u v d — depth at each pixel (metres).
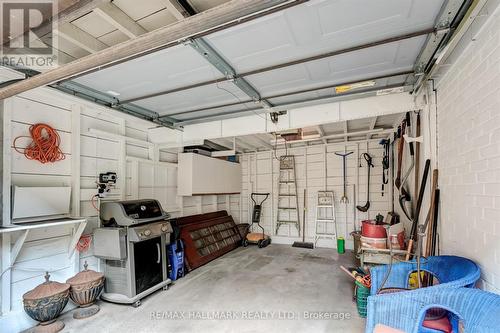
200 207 5.90
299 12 1.68
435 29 1.82
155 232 3.28
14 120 2.59
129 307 2.99
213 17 1.21
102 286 2.97
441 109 2.54
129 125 4.14
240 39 1.98
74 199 3.11
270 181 6.76
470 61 1.94
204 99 3.32
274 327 2.55
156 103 3.46
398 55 2.26
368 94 3.04
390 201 5.27
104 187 3.47
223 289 3.50
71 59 2.27
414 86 2.76
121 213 3.09
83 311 2.82
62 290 2.56
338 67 2.48
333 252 5.45
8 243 2.47
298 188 6.46
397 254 3.03
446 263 1.99
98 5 1.45
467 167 1.99
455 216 2.21
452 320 1.57
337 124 4.73
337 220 6.01
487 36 1.69
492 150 1.65
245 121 3.88
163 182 4.79
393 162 5.06
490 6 1.56
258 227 6.82
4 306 2.44
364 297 2.71
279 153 6.68
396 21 1.80
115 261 3.12
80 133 3.29
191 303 3.09
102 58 1.52
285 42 2.04
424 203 2.94
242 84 2.72
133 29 1.82
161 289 3.49
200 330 2.51
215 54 2.15
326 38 1.99
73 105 3.15
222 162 5.96
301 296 3.24
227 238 5.75
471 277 1.61
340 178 6.02
